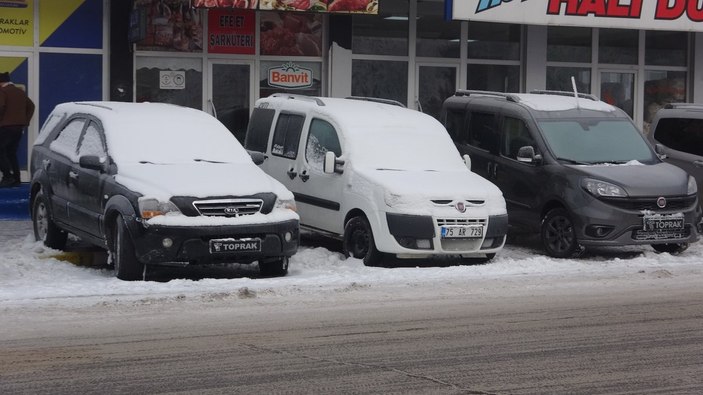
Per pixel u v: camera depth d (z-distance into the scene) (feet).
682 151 68.95
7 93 74.84
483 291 47.21
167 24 81.20
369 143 57.36
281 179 61.67
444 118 69.97
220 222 46.85
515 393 30.19
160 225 45.96
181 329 37.86
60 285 45.68
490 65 90.38
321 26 85.05
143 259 46.26
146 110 54.80
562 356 34.73
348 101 62.49
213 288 45.55
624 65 94.22
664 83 95.35
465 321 40.29
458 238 53.62
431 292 46.62
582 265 55.36
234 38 82.89
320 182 58.23
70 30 79.46
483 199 54.70
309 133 60.18
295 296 44.83
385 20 86.99
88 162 49.67
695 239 59.77
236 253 47.19
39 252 55.21
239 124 83.71
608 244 57.31
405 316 41.06
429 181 54.80
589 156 61.21
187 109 56.59
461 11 78.43
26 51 78.74
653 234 57.82
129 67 80.07
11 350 34.30
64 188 53.57
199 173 49.24
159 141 52.06
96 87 80.28
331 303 43.45
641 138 63.87
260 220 47.83
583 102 65.41
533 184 61.16
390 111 61.16
